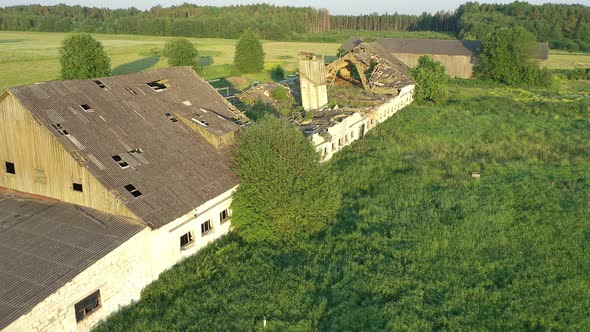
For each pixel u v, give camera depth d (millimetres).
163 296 20359
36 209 21109
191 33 156875
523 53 78562
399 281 20812
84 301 17625
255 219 24516
